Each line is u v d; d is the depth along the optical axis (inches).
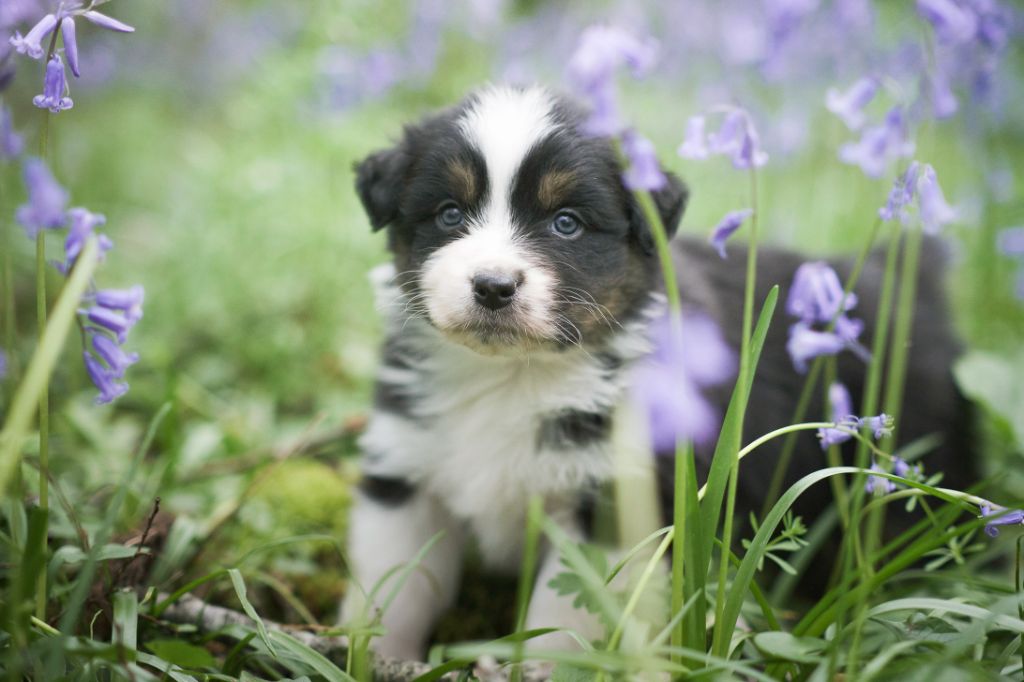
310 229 36.8
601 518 25.2
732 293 27.5
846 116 24.1
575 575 21.4
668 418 24.9
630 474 24.8
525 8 47.3
